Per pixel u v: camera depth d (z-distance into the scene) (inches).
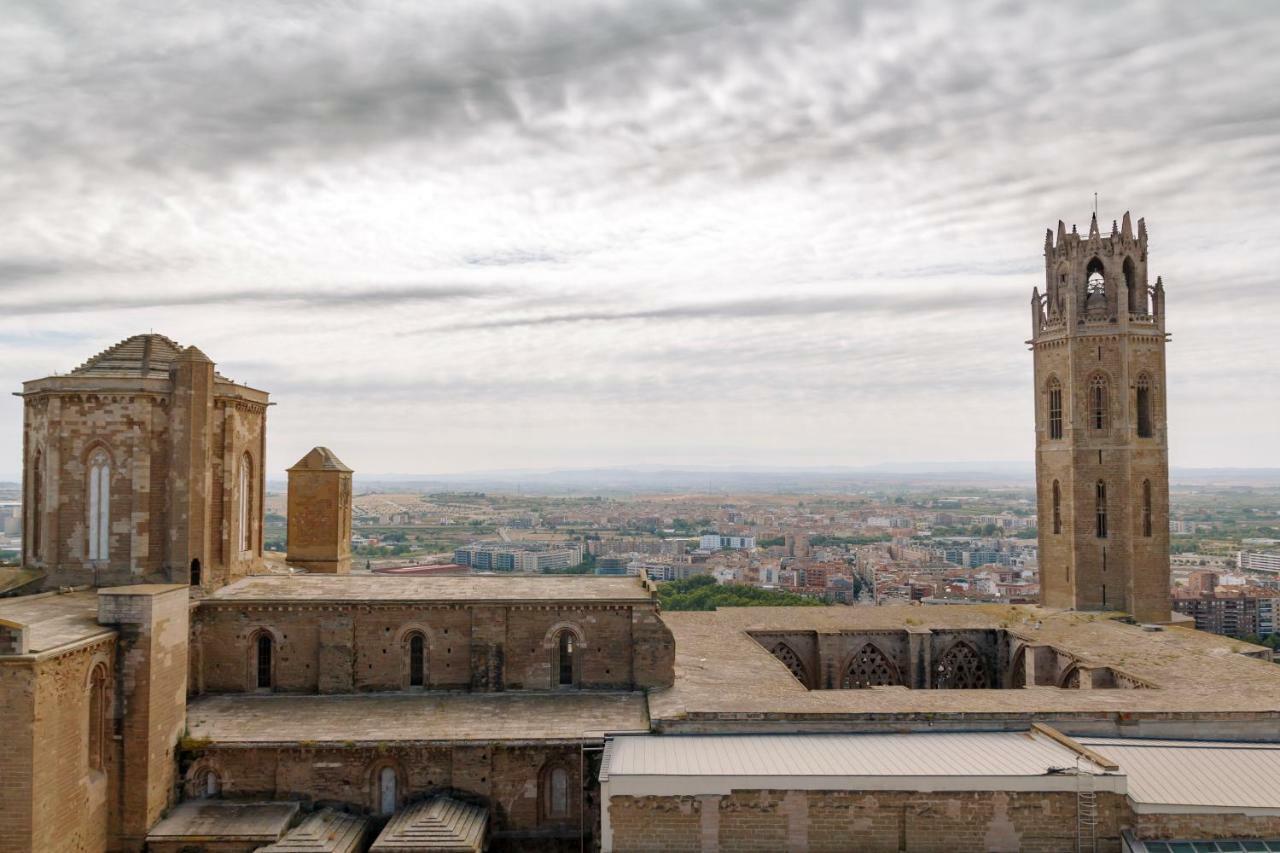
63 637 1856.5
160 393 2444.6
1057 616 3523.6
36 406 2522.1
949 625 3395.7
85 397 2413.9
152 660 1999.3
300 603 2418.8
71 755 1829.5
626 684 2470.5
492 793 2135.8
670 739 2140.7
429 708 2321.6
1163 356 3649.1
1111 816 1877.5
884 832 1888.5
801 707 2260.1
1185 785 1943.9
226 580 2588.6
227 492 2591.0
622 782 1895.9
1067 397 3700.8
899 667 3312.0
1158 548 3627.0
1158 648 3016.7
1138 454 3622.0
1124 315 3607.3
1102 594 3636.8
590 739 2139.5
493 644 2443.4
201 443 2461.9
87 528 2418.8
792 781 1894.7
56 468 2409.0
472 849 1907.0
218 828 1980.8
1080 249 3688.5
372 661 2433.6
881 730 2202.3
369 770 2132.1
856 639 3304.6
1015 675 3238.2
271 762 2128.4
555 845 2129.7
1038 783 1886.1
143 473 2417.6
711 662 2783.0
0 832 1684.3
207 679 2415.1
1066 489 3695.9
